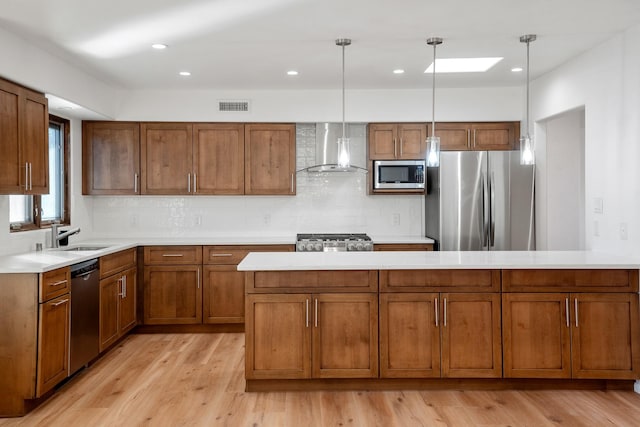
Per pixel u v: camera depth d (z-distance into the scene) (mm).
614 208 3625
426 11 3074
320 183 5641
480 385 3363
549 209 5000
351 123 5402
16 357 3018
